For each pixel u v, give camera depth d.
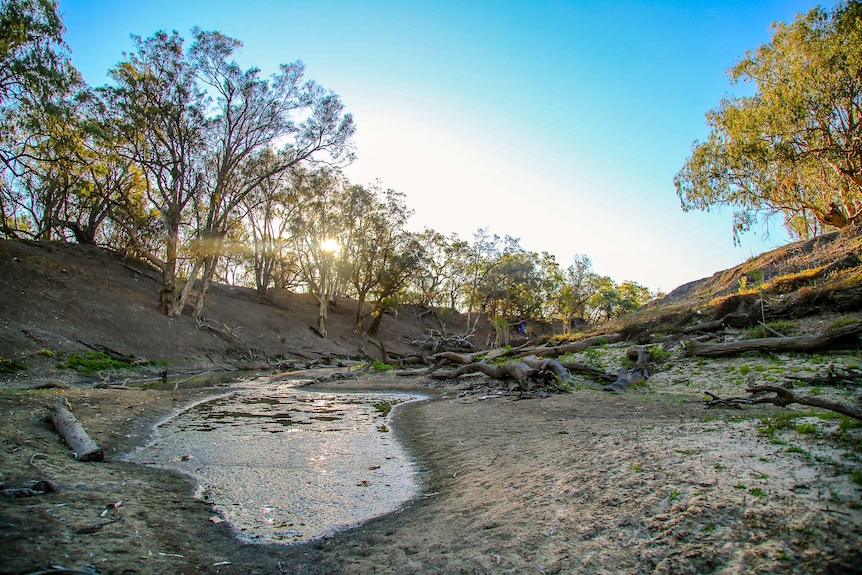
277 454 8.49
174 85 29.36
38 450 7.05
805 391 10.62
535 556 4.06
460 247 61.75
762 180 25.23
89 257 37.06
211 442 9.36
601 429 8.56
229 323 37.06
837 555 3.34
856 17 21.14
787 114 22.58
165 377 20.72
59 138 26.98
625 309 67.31
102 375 19.42
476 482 6.40
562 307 65.31
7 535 4.03
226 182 34.16
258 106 32.56
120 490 5.88
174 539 4.68
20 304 22.31
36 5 22.17
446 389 19.03
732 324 18.44
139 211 37.81
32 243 34.88
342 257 49.62
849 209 27.08
